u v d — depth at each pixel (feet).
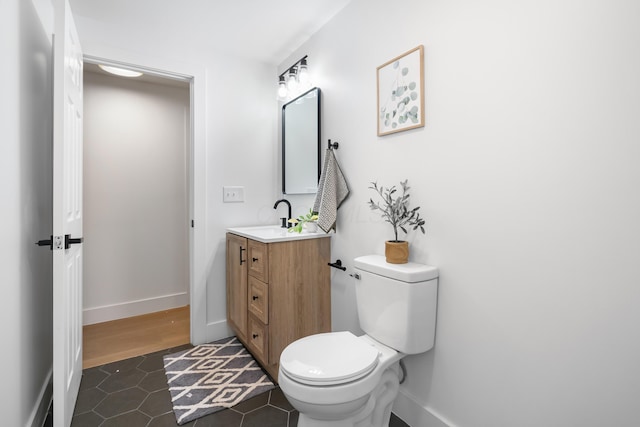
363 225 5.89
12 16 3.78
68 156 4.62
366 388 3.80
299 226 6.69
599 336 3.04
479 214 4.01
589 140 3.06
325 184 6.25
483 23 3.92
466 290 4.18
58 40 4.16
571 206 3.20
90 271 8.85
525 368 3.60
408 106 4.90
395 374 4.67
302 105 7.64
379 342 4.69
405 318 4.27
